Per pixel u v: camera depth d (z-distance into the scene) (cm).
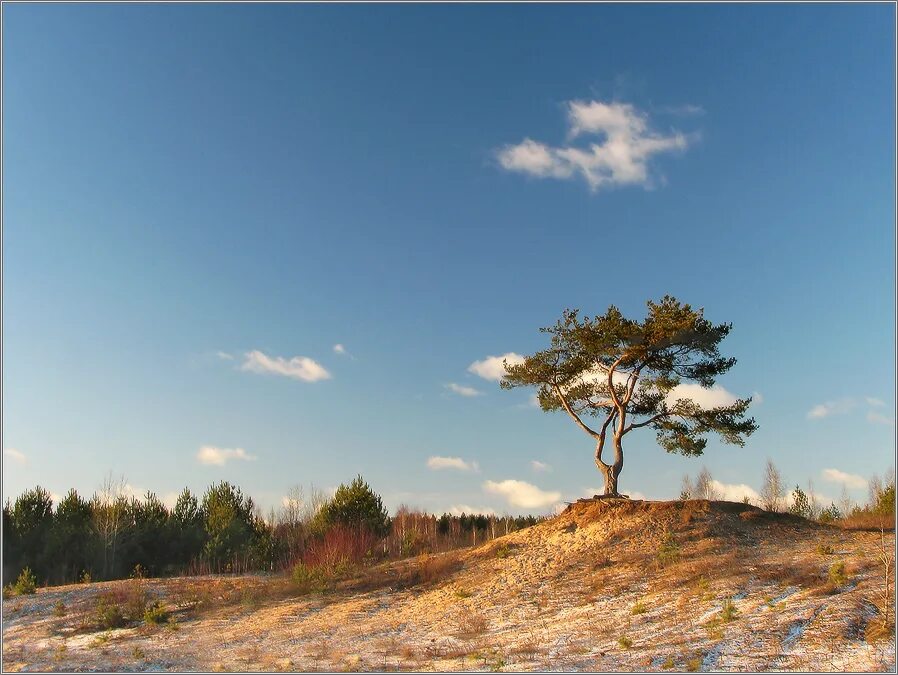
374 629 2039
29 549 3447
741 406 3011
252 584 2719
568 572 2406
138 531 3669
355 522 3881
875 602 1617
